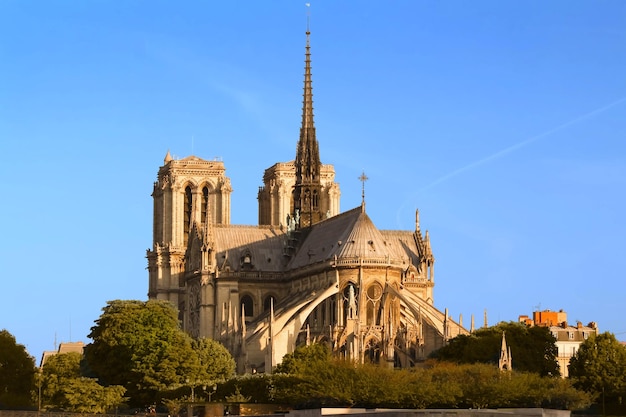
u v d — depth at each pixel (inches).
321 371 7682.1
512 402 7396.7
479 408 7278.5
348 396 7317.9
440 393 7337.6
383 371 7677.2
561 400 7470.5
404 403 7342.5
